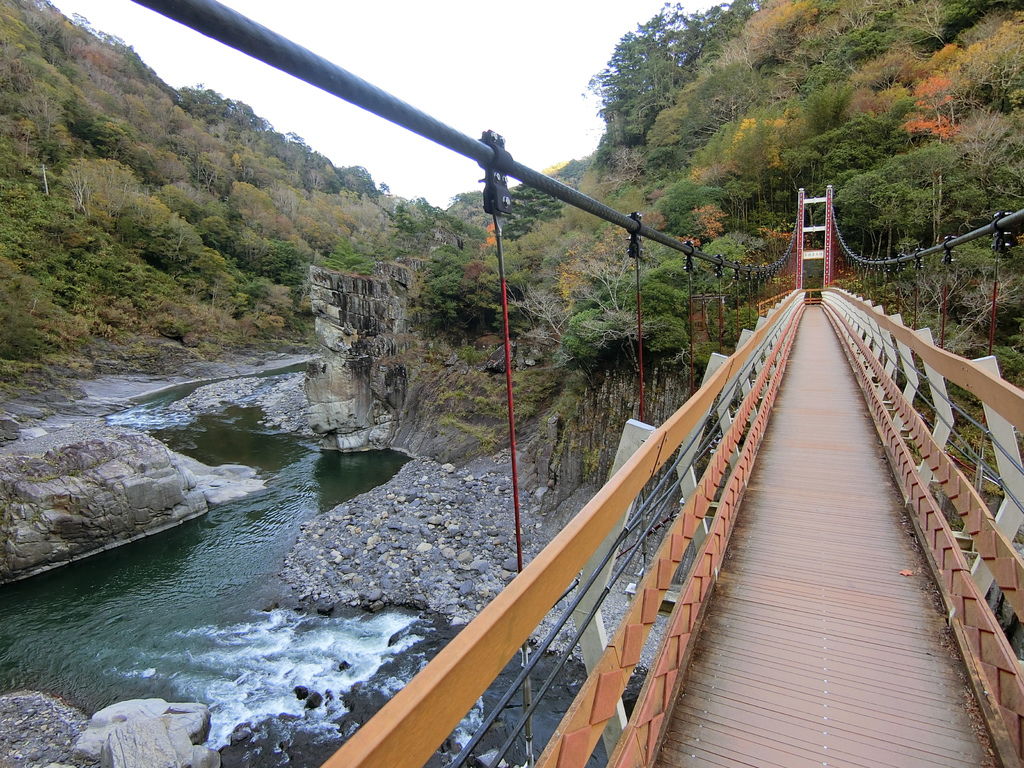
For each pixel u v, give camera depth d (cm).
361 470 2023
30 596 1170
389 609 1123
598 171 4075
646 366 1603
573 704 112
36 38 5062
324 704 869
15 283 2969
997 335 1327
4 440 2153
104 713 819
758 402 498
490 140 171
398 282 2517
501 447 2017
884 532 311
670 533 180
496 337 2503
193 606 1134
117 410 2827
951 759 167
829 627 232
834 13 3075
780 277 1997
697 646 223
